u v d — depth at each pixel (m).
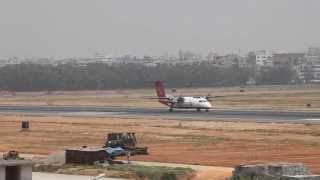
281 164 189.75
